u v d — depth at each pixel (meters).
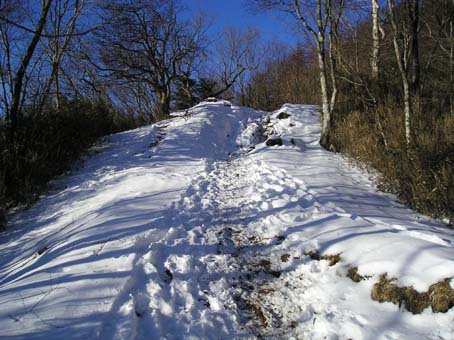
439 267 3.53
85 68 18.47
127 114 18.42
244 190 7.47
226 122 13.53
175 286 4.08
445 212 5.69
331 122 10.32
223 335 3.43
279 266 4.60
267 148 10.38
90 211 6.58
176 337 3.34
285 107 13.63
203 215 6.23
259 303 3.93
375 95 10.45
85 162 9.95
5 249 5.80
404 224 5.18
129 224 5.62
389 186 7.19
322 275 4.23
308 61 22.39
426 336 3.02
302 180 7.54
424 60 11.27
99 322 3.32
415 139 6.88
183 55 22.09
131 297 3.74
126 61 20.50
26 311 3.48
